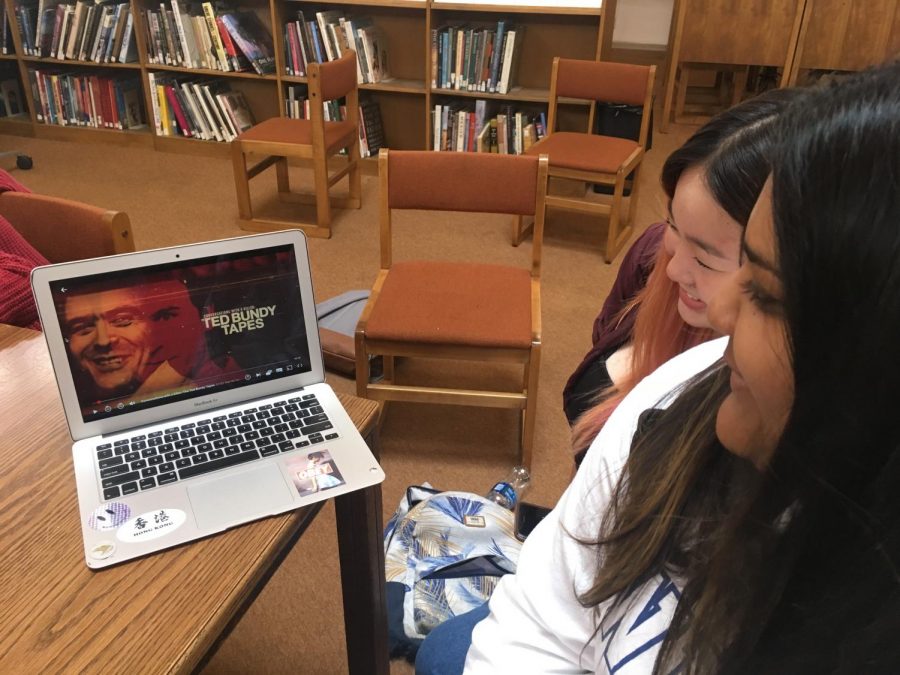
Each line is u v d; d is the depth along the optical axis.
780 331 0.33
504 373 2.41
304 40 3.94
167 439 0.91
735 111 0.79
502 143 3.83
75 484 0.84
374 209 3.69
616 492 0.65
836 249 0.30
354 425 0.95
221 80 4.34
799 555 0.37
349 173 3.62
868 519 0.33
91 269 0.87
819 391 0.32
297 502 0.82
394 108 4.18
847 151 0.29
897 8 4.08
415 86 3.93
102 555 0.73
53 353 0.87
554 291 2.92
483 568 1.47
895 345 0.29
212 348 0.95
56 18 4.29
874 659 0.36
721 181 0.74
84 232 1.50
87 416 0.90
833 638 0.37
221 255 0.93
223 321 0.95
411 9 3.93
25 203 1.54
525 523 1.55
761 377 0.34
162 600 0.70
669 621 0.56
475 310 1.89
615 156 3.05
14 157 4.11
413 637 1.40
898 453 0.32
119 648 0.65
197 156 4.38
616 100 3.18
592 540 0.67
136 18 4.12
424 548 1.52
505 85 3.74
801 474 0.35
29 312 1.23
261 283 0.96
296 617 1.55
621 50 6.13
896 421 0.31
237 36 3.97
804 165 0.31
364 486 0.85
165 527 0.77
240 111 4.30
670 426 0.62
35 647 0.65
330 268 3.08
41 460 0.87
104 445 0.89
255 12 4.22
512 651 0.72
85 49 4.30
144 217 3.54
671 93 4.82
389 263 2.12
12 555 0.74
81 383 0.89
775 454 0.36
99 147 4.51
